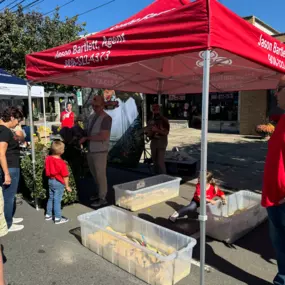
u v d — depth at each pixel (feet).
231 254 10.33
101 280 8.86
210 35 7.04
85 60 10.44
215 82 18.98
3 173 11.32
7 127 11.42
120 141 25.29
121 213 11.72
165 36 7.97
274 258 10.05
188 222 13.14
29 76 13.64
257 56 8.45
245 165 24.86
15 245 11.08
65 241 11.41
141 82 20.61
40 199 15.07
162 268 8.27
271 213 7.55
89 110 28.30
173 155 21.76
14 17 34.19
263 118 42.24
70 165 15.14
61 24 36.96
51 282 8.78
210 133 47.73
